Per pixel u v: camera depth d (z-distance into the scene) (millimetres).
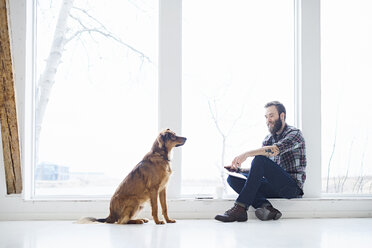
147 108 3977
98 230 2594
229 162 4254
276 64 4047
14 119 3088
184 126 4230
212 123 4262
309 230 2650
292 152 3234
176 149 3420
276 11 4074
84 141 3857
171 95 3461
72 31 4109
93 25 4129
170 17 3496
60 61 4020
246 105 4270
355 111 3854
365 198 3482
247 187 3027
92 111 3908
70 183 3811
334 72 3871
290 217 3350
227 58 4297
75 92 3943
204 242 2176
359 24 3920
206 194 3531
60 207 3230
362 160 3824
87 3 4160
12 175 3170
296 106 3674
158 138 2943
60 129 3840
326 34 3893
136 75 4070
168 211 3266
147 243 2131
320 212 3389
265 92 4156
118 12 4168
